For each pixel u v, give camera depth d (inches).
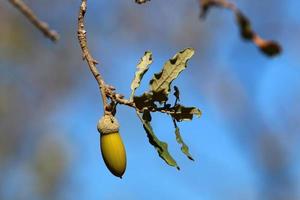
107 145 26.4
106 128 26.4
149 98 26.5
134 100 26.5
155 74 26.6
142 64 26.8
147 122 26.6
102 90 26.4
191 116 26.9
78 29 26.7
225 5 41.2
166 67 26.7
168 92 26.6
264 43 41.3
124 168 26.5
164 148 26.6
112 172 26.6
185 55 26.7
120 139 26.5
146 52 27.0
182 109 26.8
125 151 26.5
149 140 26.6
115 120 26.4
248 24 41.3
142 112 26.6
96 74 26.5
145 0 28.5
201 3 41.1
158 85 26.6
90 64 26.5
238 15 41.2
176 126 26.9
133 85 26.6
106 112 26.4
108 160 26.4
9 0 30.0
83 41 26.6
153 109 26.7
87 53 26.6
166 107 26.7
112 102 26.4
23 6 29.9
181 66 26.7
